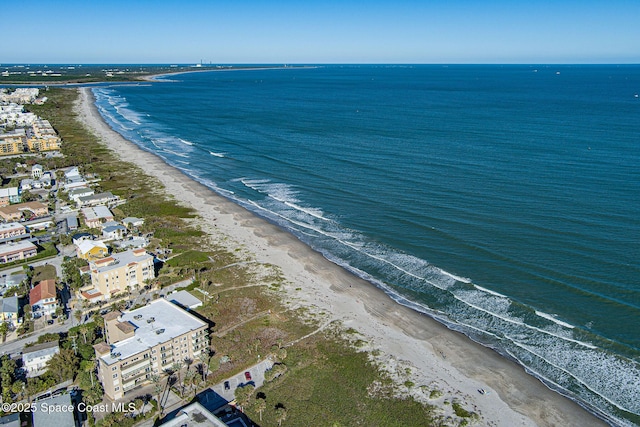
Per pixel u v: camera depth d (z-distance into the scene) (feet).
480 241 411.54
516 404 251.60
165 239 438.40
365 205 506.89
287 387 262.47
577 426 237.45
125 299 345.51
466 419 239.30
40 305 323.16
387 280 370.32
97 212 494.18
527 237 411.75
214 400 252.01
